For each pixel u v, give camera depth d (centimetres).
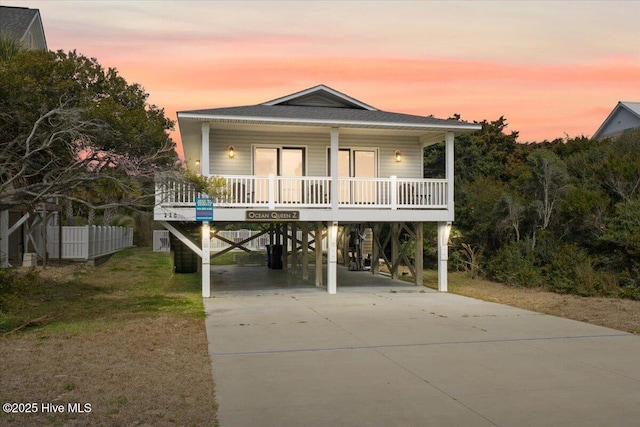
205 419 569
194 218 1556
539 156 2100
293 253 2294
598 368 794
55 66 1221
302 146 1886
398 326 1139
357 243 2538
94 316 1189
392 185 1711
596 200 1831
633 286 1586
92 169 1212
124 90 1438
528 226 2148
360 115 1783
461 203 2422
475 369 787
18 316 1163
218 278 2155
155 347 898
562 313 1312
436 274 2289
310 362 827
